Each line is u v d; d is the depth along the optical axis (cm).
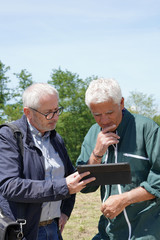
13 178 266
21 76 2953
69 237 609
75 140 3095
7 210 274
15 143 278
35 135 299
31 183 266
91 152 312
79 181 268
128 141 287
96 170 262
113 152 292
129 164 256
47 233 299
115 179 264
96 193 1086
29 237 275
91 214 781
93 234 629
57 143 322
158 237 278
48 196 264
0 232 253
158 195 268
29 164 279
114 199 273
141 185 275
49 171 296
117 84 276
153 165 277
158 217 280
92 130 318
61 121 3006
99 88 272
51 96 288
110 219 290
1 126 288
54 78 3206
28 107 290
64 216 341
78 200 955
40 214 281
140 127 285
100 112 274
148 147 280
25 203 275
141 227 281
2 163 271
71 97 3120
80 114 3089
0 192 271
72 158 3059
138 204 280
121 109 285
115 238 288
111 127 279
